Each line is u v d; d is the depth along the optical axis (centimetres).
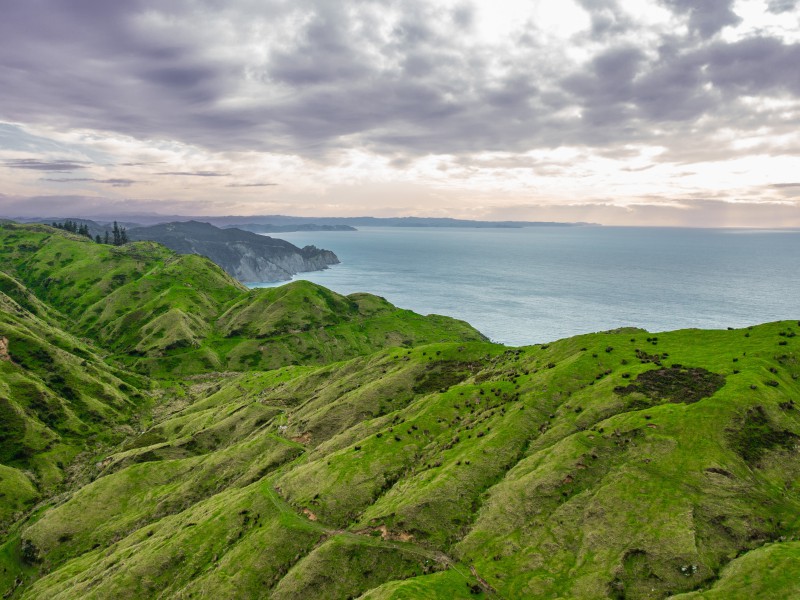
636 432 8338
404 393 14775
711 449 7594
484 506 8262
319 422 14300
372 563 7912
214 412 19538
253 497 10862
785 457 7412
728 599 5475
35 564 12312
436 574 7225
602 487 7594
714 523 6569
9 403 18700
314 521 9406
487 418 10788
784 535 6291
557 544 7075
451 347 17088
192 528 10500
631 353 11725
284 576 8375
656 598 5916
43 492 16038
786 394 8588
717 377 9412
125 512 13538
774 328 11150
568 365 11550
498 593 6656
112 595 9269
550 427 9638
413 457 10538
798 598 5184
